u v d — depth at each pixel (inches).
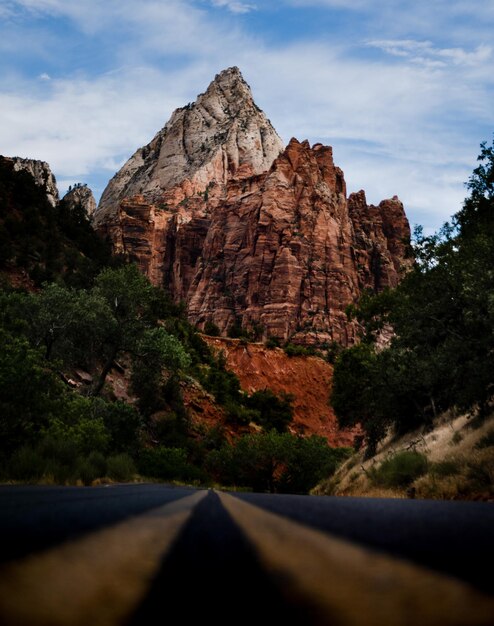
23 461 609.9
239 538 40.3
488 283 738.2
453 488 622.2
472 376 752.3
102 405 1566.2
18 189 4522.6
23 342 751.1
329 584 23.9
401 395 1467.8
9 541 31.4
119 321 2116.1
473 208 1232.2
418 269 825.5
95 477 732.7
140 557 30.9
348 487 1486.2
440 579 23.1
